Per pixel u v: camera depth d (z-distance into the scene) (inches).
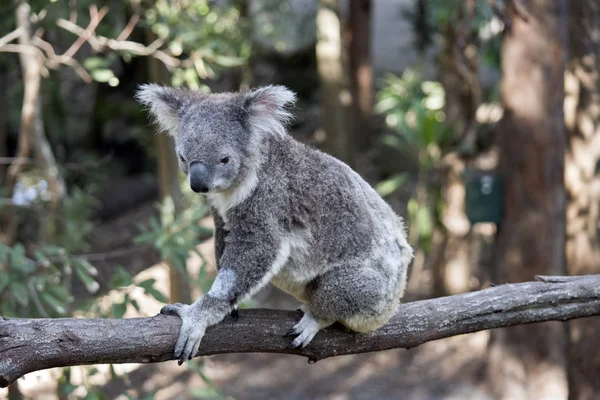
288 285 184.4
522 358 386.6
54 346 149.9
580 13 379.9
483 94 617.3
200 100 185.0
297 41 749.3
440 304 193.9
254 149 176.6
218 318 165.6
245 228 172.9
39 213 326.3
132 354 156.4
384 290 181.6
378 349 188.7
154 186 657.0
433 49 768.9
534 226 363.3
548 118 357.1
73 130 632.4
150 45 327.9
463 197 473.7
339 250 179.9
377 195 201.9
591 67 381.4
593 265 383.2
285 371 435.8
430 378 424.2
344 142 531.8
